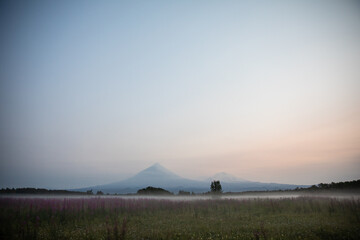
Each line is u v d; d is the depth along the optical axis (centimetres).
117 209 2445
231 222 1848
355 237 1344
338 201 2642
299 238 1315
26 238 1357
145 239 1358
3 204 2383
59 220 1909
